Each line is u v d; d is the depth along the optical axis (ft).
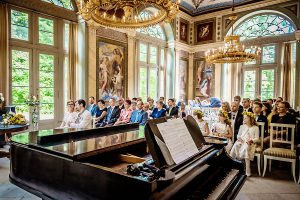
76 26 23.65
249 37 35.86
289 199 10.10
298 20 30.09
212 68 37.93
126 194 3.98
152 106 24.43
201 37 39.19
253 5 33.73
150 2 10.68
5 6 18.44
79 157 5.11
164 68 36.22
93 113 20.86
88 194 4.57
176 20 36.37
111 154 6.99
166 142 5.33
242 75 36.70
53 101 22.40
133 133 8.73
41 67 21.47
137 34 30.83
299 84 29.66
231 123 14.97
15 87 19.69
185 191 5.44
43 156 5.58
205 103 34.12
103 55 25.50
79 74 23.89
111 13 23.48
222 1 35.91
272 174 13.41
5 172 12.90
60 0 22.71
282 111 14.42
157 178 4.02
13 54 19.52
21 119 14.87
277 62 33.12
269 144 14.39
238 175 7.39
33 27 20.76
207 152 6.47
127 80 28.66
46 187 5.51
